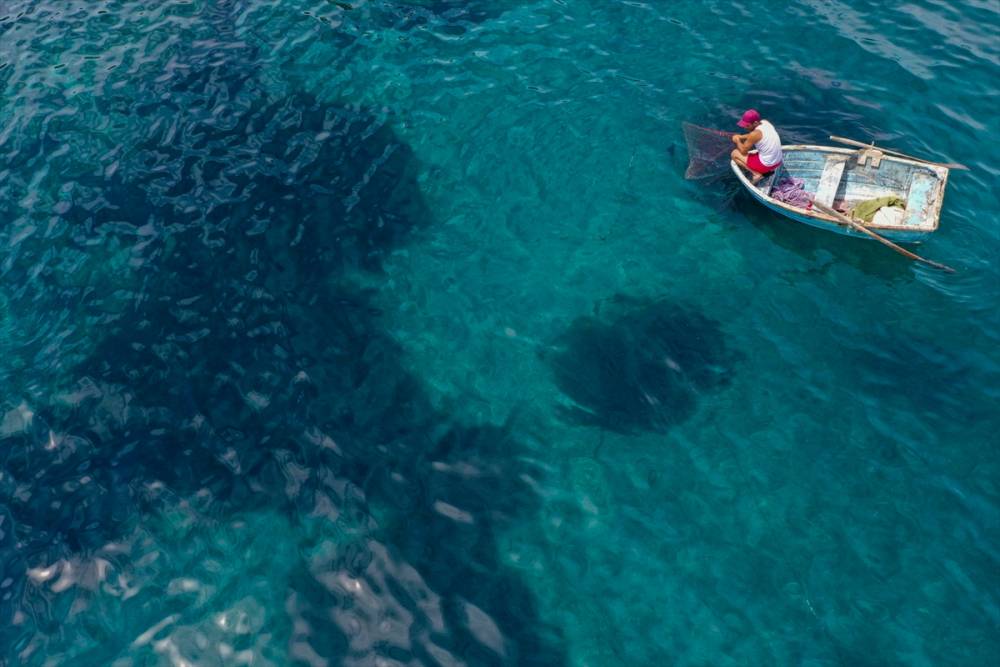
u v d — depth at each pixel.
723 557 12.63
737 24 22.66
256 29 23.02
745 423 14.30
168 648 11.86
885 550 12.52
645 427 14.39
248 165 19.16
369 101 20.89
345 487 13.70
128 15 23.45
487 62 21.92
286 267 17.16
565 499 13.50
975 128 19.27
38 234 17.66
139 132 19.84
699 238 17.44
